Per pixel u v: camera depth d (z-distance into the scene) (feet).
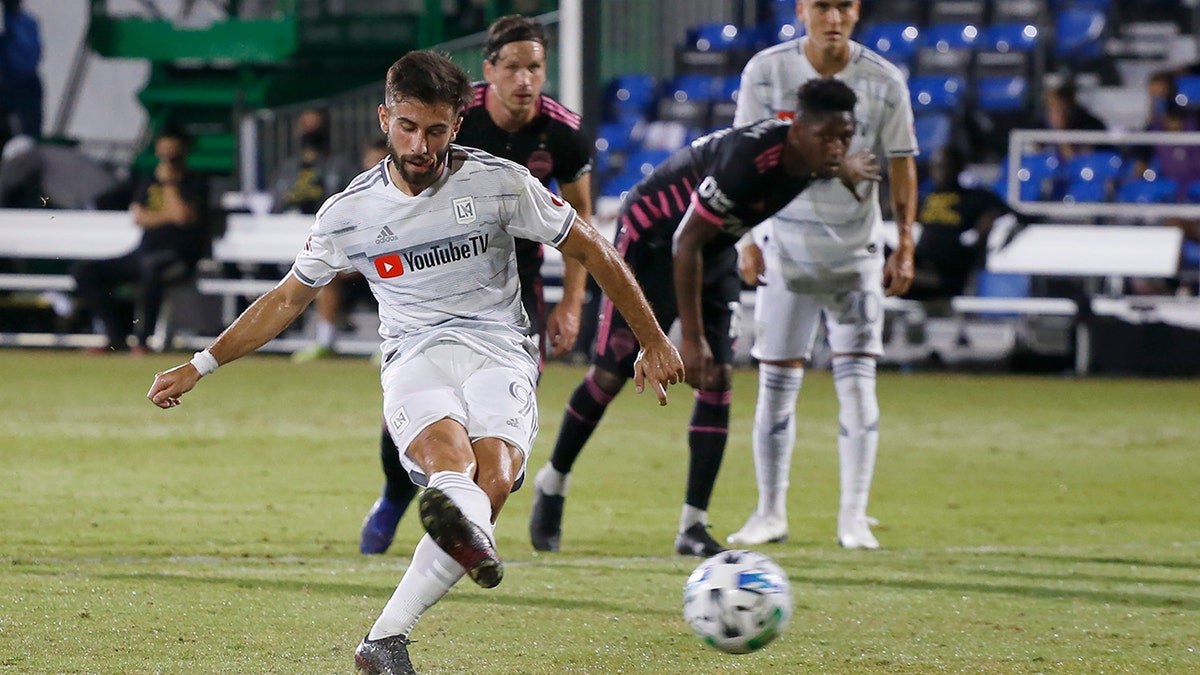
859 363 69.92
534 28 64.13
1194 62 183.62
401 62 40.68
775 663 44.45
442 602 52.90
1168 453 102.53
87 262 158.92
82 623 48.03
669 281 66.33
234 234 160.04
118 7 202.90
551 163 66.23
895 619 50.98
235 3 201.05
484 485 40.57
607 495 83.25
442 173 42.47
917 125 171.12
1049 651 46.37
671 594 54.95
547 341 72.38
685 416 120.16
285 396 127.13
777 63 68.90
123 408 117.08
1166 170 163.84
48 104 199.41
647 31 190.60
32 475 84.58
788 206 68.85
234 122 183.93
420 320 44.09
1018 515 78.38
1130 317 152.76
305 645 45.70
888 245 145.69
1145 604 54.03
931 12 192.44
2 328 174.50
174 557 61.72
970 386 142.00
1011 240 148.15
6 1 190.49
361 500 78.79
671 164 66.13
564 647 46.14
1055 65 185.68
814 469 94.84
